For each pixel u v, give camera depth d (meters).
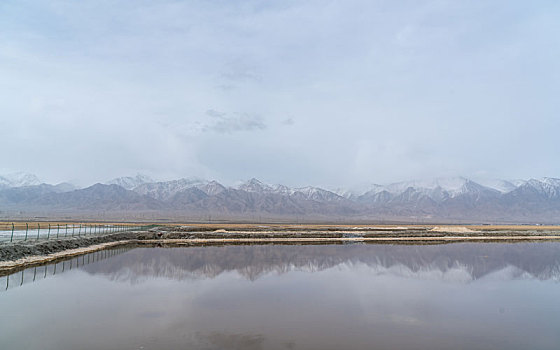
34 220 112.50
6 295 19.62
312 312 17.22
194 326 14.96
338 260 35.69
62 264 30.66
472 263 34.94
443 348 13.07
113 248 46.22
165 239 57.47
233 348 12.74
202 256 38.03
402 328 15.13
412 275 27.77
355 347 13.02
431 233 75.56
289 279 25.42
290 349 12.75
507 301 19.94
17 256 30.17
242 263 33.00
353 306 18.38
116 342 13.09
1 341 13.03
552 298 20.75
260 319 16.02
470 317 16.83
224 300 19.25
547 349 13.15
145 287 22.30
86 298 19.27
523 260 37.69
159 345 12.89
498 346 13.37
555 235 77.25
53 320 15.45
